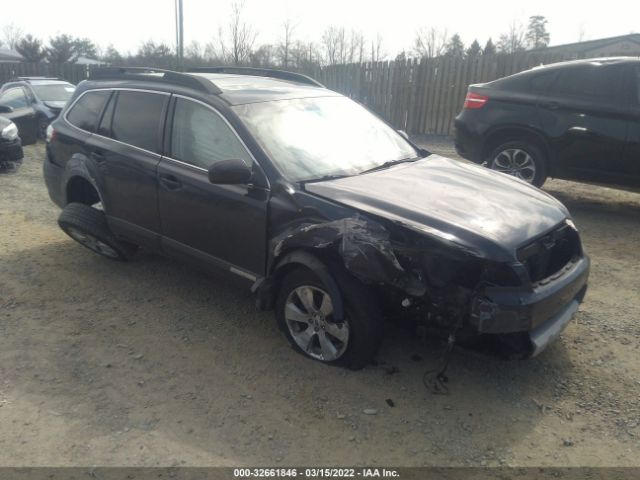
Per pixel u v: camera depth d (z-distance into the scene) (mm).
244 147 3811
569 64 7039
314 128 4234
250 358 3744
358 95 16125
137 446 2928
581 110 6812
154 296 4664
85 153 4930
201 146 4090
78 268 5211
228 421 3123
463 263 3094
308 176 3768
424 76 14648
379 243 3125
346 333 3398
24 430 3043
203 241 4121
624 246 5898
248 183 3701
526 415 3191
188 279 4996
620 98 6609
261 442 2965
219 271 4082
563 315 3508
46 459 2838
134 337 4016
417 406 3250
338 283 3322
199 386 3439
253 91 4336
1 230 6281
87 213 4941
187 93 4250
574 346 3891
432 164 4379
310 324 3609
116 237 4957
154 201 4379
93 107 5043
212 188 3910
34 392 3373
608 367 3646
